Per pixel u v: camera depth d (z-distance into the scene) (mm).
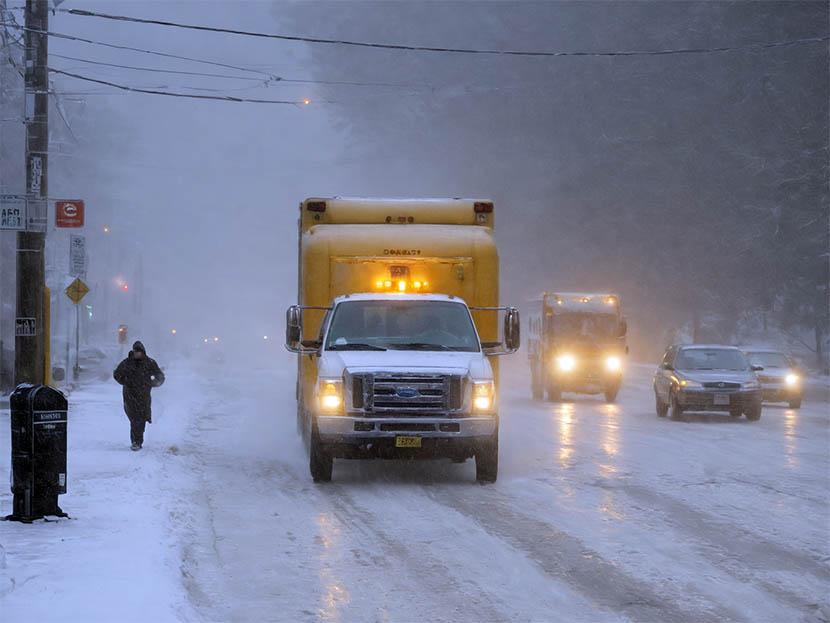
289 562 28047
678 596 24531
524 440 60000
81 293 90188
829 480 43250
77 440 55781
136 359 51781
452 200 52812
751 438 61438
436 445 40750
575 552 29266
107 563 26312
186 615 22109
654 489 40844
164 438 57344
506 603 23938
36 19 76812
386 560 28344
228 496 39031
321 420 40875
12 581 24281
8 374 86812
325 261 49750
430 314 45594
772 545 30141
